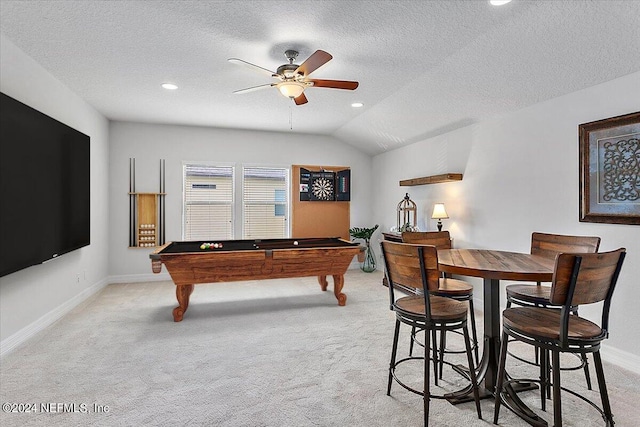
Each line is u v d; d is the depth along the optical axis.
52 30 2.66
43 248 3.12
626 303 2.64
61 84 3.75
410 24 2.54
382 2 2.28
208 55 3.09
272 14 2.43
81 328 3.38
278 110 4.87
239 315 3.82
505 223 3.81
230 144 6.00
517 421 1.95
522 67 2.97
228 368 2.57
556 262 1.55
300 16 2.45
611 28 2.30
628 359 2.61
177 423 1.91
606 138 2.76
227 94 4.19
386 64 3.25
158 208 5.62
